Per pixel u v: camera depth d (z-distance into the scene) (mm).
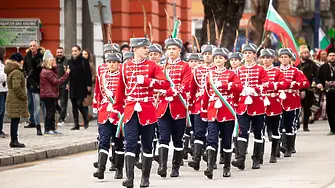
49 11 45125
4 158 26234
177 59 23594
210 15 44375
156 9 52406
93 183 22156
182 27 57344
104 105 22594
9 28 44594
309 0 86312
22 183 22422
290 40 34156
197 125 24438
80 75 36344
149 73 20562
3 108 32188
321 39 53188
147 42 20703
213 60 23688
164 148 22953
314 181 21562
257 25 57781
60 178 23219
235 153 26828
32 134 34062
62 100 37688
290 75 28266
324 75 35969
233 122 23000
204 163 26250
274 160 26328
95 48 47594
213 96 22984
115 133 22500
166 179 22766
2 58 31531
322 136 35188
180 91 22953
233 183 21734
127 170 20484
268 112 26203
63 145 29781
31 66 33781
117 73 22750
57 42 45250
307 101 37531
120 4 50188
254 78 24906
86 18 46031
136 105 20438
